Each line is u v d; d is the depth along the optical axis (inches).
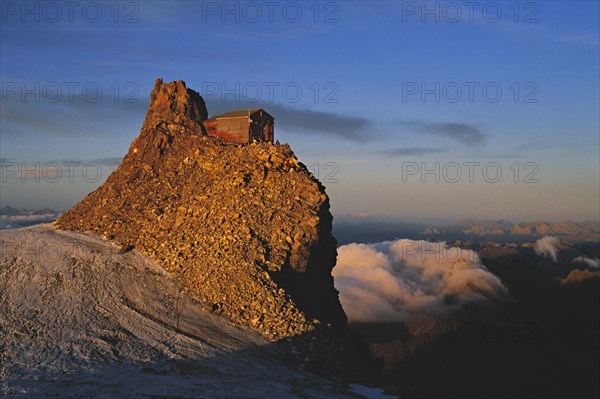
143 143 4252.0
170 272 3159.5
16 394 2071.9
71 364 2354.8
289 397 2162.9
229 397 2127.2
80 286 3026.6
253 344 2632.9
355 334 3590.1
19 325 2647.6
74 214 4013.3
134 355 2463.1
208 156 3836.1
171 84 4517.7
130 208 3796.8
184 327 2709.2
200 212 3437.5
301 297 3132.4
